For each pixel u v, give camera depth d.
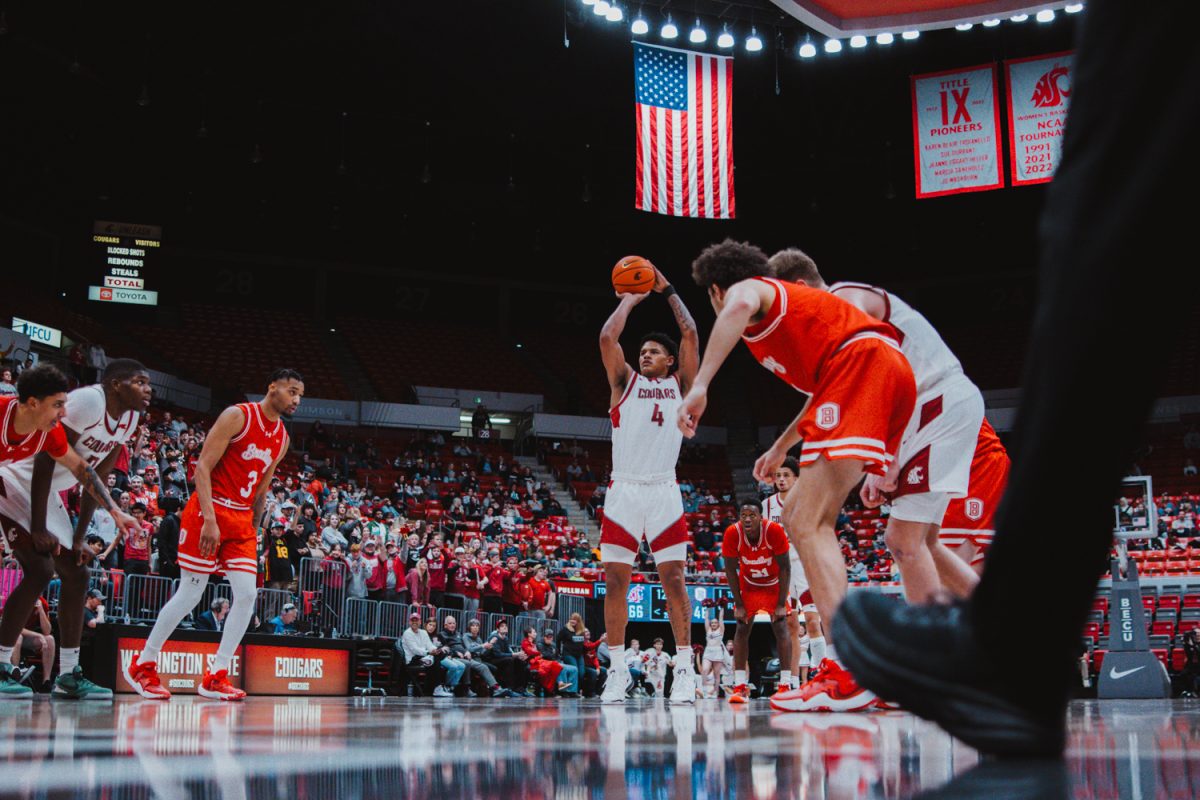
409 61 25.38
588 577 18.92
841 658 1.17
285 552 11.78
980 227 32.16
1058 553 0.92
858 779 1.31
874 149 29.80
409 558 15.04
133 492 12.69
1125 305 0.83
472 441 28.75
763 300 3.26
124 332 26.89
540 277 34.53
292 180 29.59
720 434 31.70
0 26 20.83
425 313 33.41
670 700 5.64
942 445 3.89
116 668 7.36
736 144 29.75
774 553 6.89
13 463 4.91
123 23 22.88
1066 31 23.83
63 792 1.18
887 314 3.90
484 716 3.31
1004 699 1.01
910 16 15.55
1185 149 0.80
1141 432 0.86
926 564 3.94
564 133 29.17
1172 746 1.94
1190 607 18.33
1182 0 0.80
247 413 5.41
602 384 32.84
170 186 28.73
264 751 1.76
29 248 26.50
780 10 19.17
